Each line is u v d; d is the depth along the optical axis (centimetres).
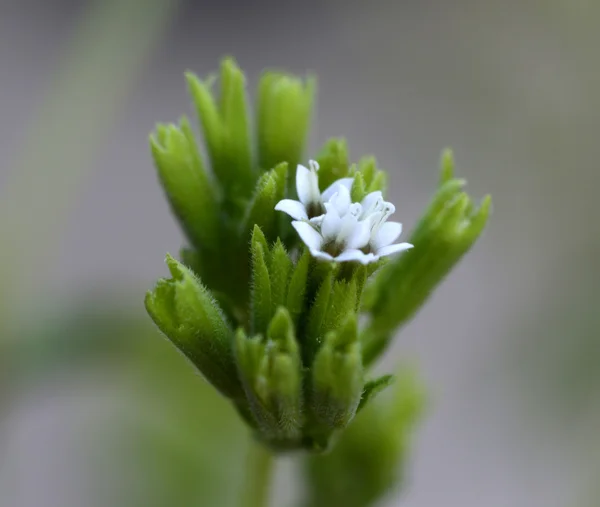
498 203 17
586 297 15
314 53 22
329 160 10
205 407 13
